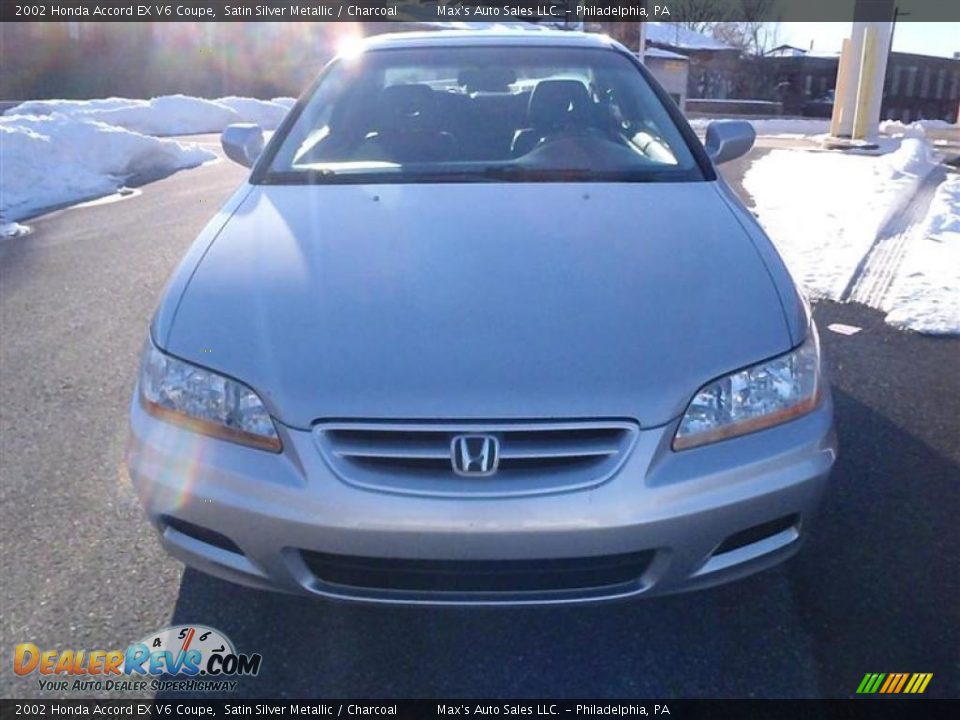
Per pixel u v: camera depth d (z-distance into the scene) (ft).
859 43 41.93
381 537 6.40
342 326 7.07
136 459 7.09
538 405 6.40
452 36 12.67
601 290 7.41
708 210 8.98
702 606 7.86
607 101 11.34
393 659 7.34
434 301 7.30
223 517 6.68
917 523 8.97
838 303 15.69
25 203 26.58
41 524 9.20
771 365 6.89
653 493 6.41
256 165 10.57
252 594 8.09
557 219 8.67
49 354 14.05
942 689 6.90
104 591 8.15
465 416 6.38
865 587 8.04
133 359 13.83
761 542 6.94
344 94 11.53
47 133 31.45
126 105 53.42
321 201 9.29
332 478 6.46
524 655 7.36
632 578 6.75
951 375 12.59
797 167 32.30
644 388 6.51
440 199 9.20
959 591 7.97
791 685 6.98
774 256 8.23
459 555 6.41
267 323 7.18
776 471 6.71
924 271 17.10
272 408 6.63
